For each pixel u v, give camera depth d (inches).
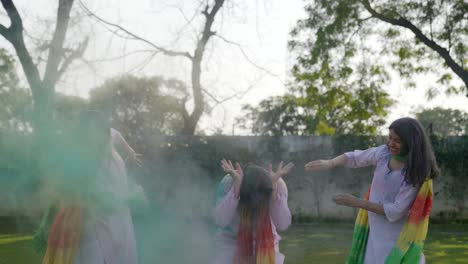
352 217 524.7
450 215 531.8
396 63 631.2
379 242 144.2
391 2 573.9
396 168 144.9
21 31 462.3
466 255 303.1
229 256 151.1
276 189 153.9
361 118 633.6
